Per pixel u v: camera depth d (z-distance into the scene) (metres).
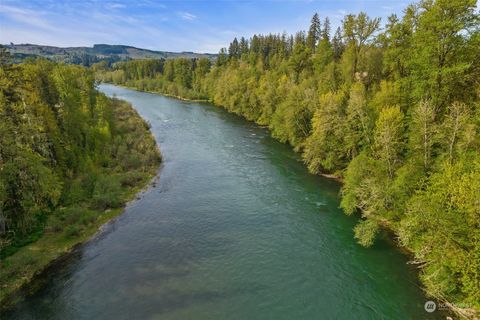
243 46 172.25
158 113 105.25
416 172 30.75
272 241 33.28
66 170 43.84
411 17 40.47
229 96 111.06
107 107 73.44
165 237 34.16
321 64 73.19
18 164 32.09
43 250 31.36
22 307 24.34
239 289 26.38
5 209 32.41
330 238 33.69
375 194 33.03
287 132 66.25
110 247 32.41
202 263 29.75
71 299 25.16
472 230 22.33
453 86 32.81
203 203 42.06
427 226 25.53
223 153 63.59
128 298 25.25
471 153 26.17
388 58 44.06
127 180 47.81
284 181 49.16
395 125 35.81
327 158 49.38
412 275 27.83
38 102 42.34
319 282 27.22
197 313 23.75
